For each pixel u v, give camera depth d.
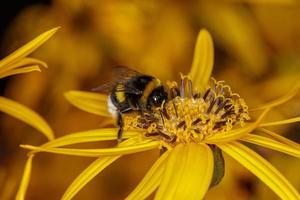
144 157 0.36
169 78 0.36
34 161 0.36
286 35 0.38
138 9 0.37
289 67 0.37
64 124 0.36
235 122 0.29
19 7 0.37
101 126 0.32
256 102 0.36
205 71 0.31
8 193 0.33
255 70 0.37
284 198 0.26
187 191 0.26
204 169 0.26
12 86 0.37
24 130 0.36
